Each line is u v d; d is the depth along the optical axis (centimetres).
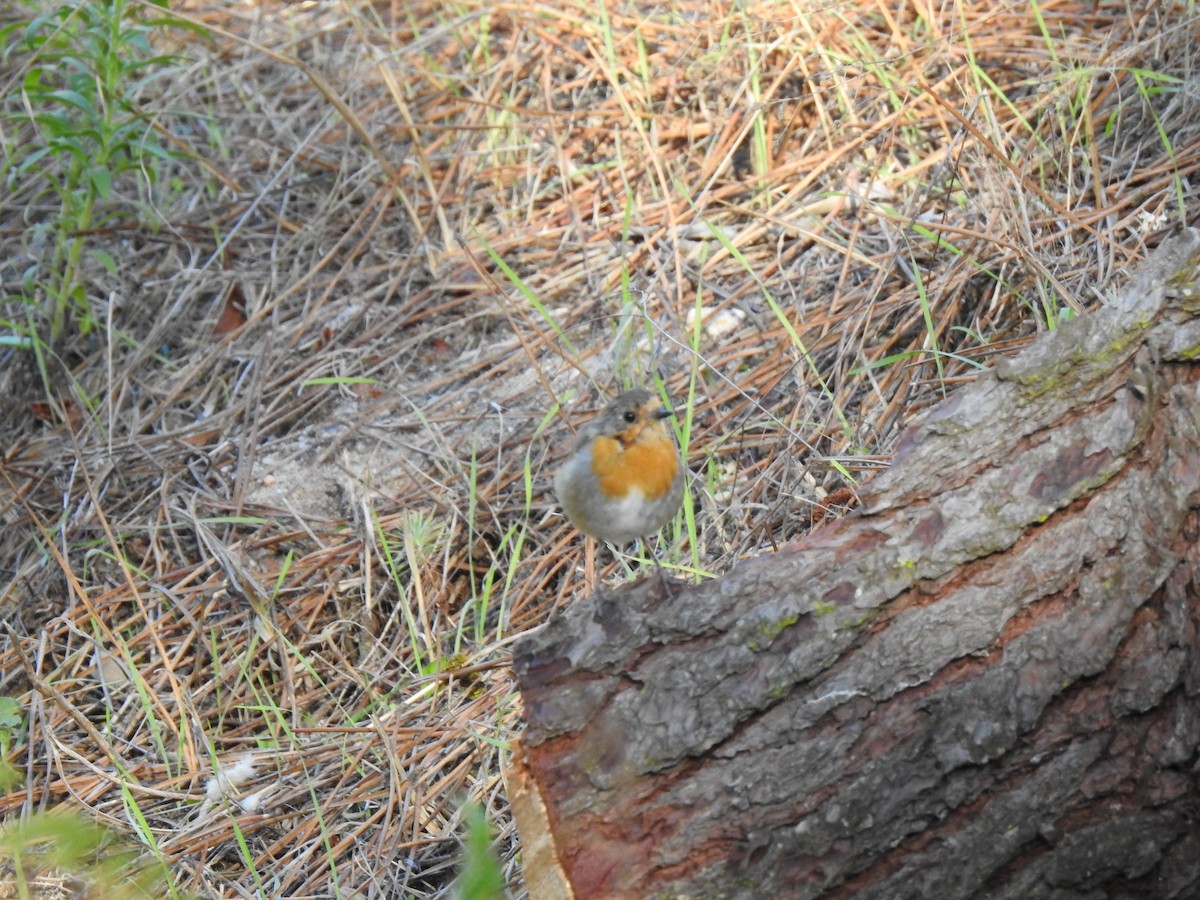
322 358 1209
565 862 584
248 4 1641
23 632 1036
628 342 1131
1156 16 1227
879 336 1088
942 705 568
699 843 572
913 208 1149
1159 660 560
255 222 1369
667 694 585
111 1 1209
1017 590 580
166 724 934
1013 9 1316
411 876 788
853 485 941
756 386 1086
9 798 877
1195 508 567
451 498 1069
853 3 1330
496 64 1444
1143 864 557
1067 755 563
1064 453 594
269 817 843
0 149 1453
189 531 1088
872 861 566
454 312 1229
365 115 1437
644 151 1295
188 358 1252
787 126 1280
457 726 877
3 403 1243
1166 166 1106
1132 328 604
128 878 784
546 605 980
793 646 582
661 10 1419
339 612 1006
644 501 779
